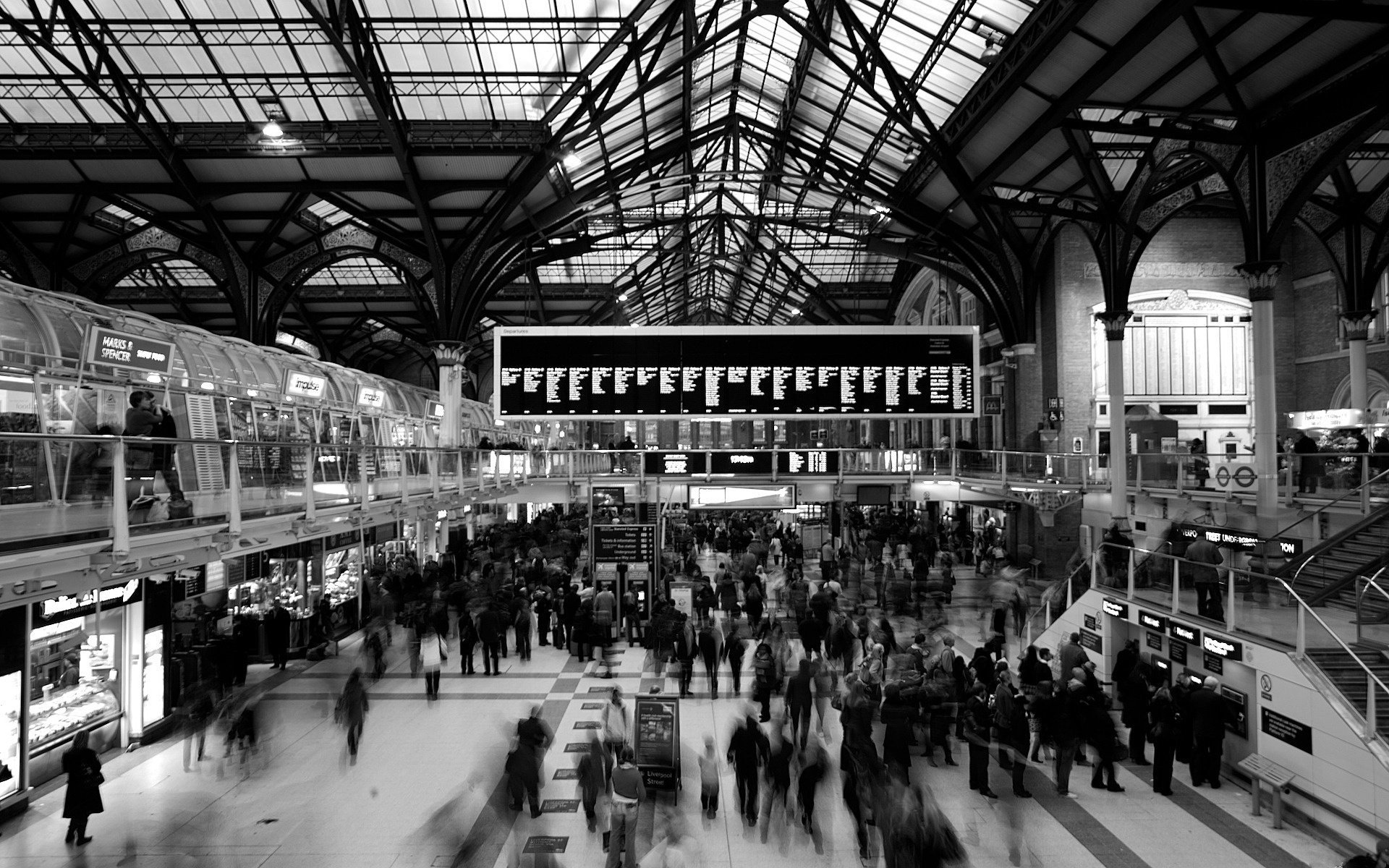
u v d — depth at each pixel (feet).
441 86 70.90
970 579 93.15
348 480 48.80
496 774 39.22
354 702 41.09
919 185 95.81
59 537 25.96
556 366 76.13
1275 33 51.34
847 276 157.89
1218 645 40.83
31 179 79.30
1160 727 37.68
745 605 64.13
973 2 63.21
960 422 132.16
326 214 92.38
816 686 45.65
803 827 33.17
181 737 44.37
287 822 33.91
